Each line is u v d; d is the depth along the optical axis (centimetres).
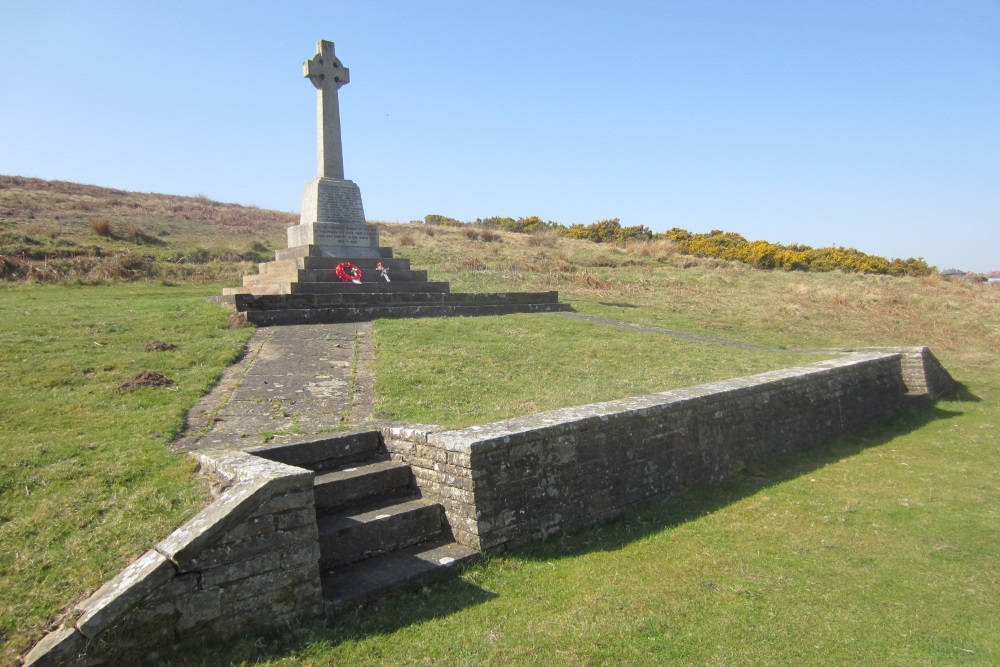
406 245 3056
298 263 1596
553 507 602
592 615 459
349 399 826
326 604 449
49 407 689
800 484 784
